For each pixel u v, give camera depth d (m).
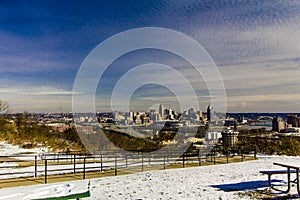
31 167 15.58
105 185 10.99
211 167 15.68
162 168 15.55
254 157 19.83
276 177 12.26
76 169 14.37
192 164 16.98
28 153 21.20
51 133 27.48
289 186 9.60
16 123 30.95
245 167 15.45
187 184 11.09
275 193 9.47
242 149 21.78
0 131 28.39
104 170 14.77
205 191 9.90
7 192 6.23
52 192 6.24
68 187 6.70
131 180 12.02
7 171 14.19
